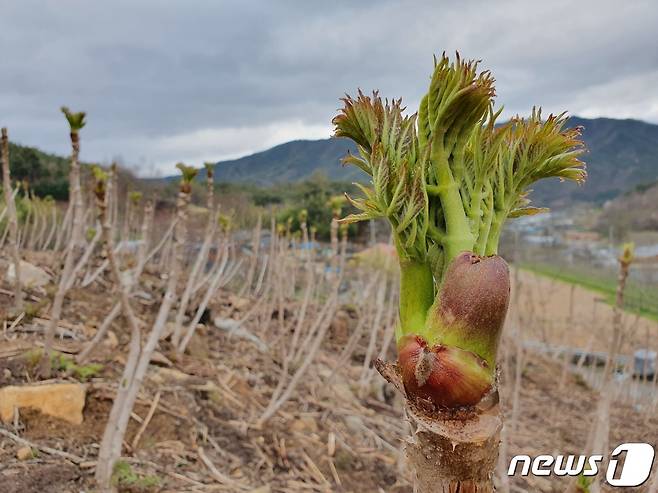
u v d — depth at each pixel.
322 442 3.82
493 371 0.89
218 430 3.57
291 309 6.90
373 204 1.01
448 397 0.88
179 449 3.21
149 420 3.34
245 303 6.84
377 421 4.49
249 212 10.09
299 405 4.40
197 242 8.45
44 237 8.48
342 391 4.98
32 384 3.19
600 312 11.06
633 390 6.66
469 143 1.02
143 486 2.70
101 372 3.61
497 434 0.88
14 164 14.38
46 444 2.81
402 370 0.93
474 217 0.96
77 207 3.43
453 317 0.89
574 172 1.03
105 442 2.59
